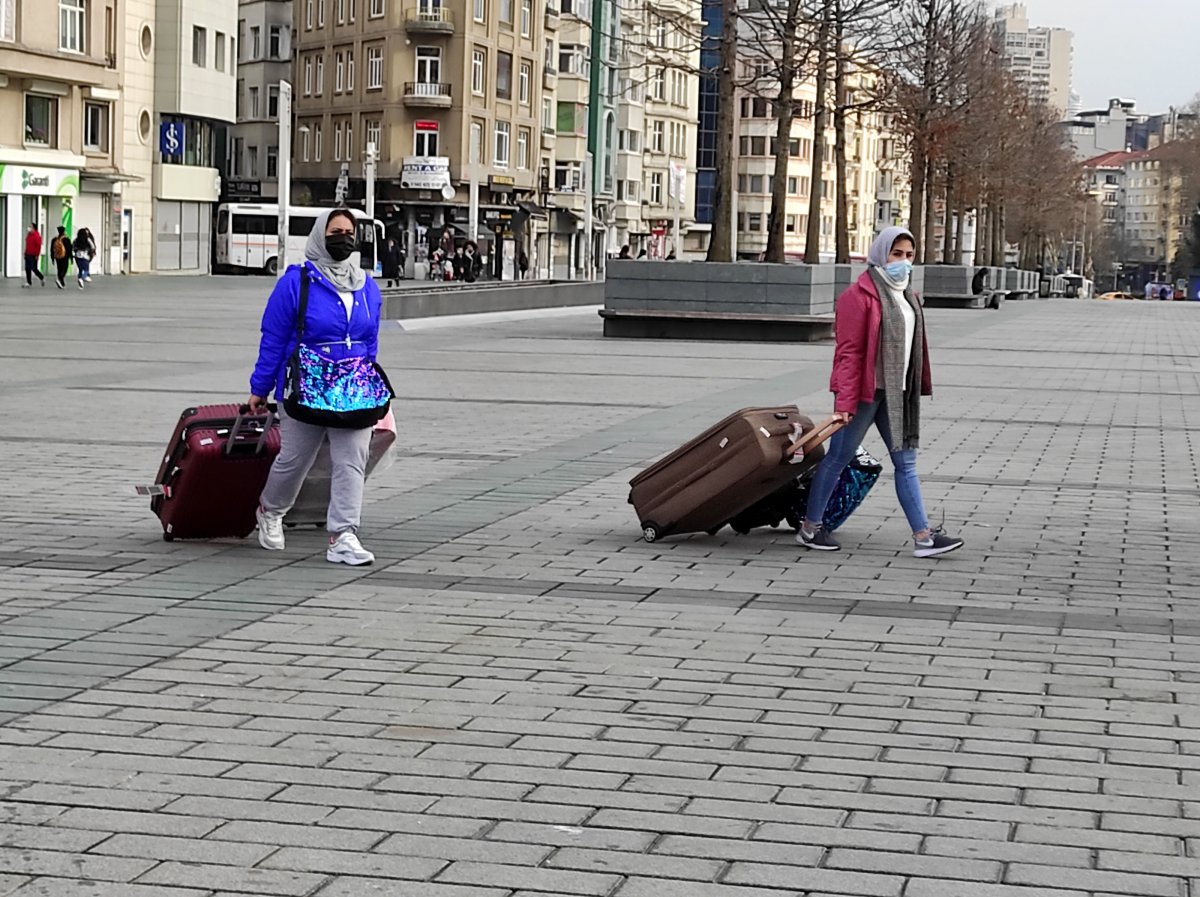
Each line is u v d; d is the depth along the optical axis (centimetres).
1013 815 523
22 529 988
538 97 9012
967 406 1845
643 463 1310
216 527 956
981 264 8106
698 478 974
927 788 548
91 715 613
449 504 1107
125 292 4659
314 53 8806
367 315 903
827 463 969
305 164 8838
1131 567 938
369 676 675
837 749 589
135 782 539
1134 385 2195
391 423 966
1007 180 7694
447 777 550
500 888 457
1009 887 464
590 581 874
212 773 550
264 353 902
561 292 4069
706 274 2911
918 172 5525
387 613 789
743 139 12219
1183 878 473
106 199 6419
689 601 830
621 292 2955
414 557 929
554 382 2016
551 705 637
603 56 9619
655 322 2950
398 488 1172
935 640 755
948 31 5488
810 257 3481
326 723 609
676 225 4572
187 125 7100
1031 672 702
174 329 2898
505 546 966
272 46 9100
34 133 5784
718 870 473
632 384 1994
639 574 895
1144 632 782
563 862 477
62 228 4816
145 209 6825
